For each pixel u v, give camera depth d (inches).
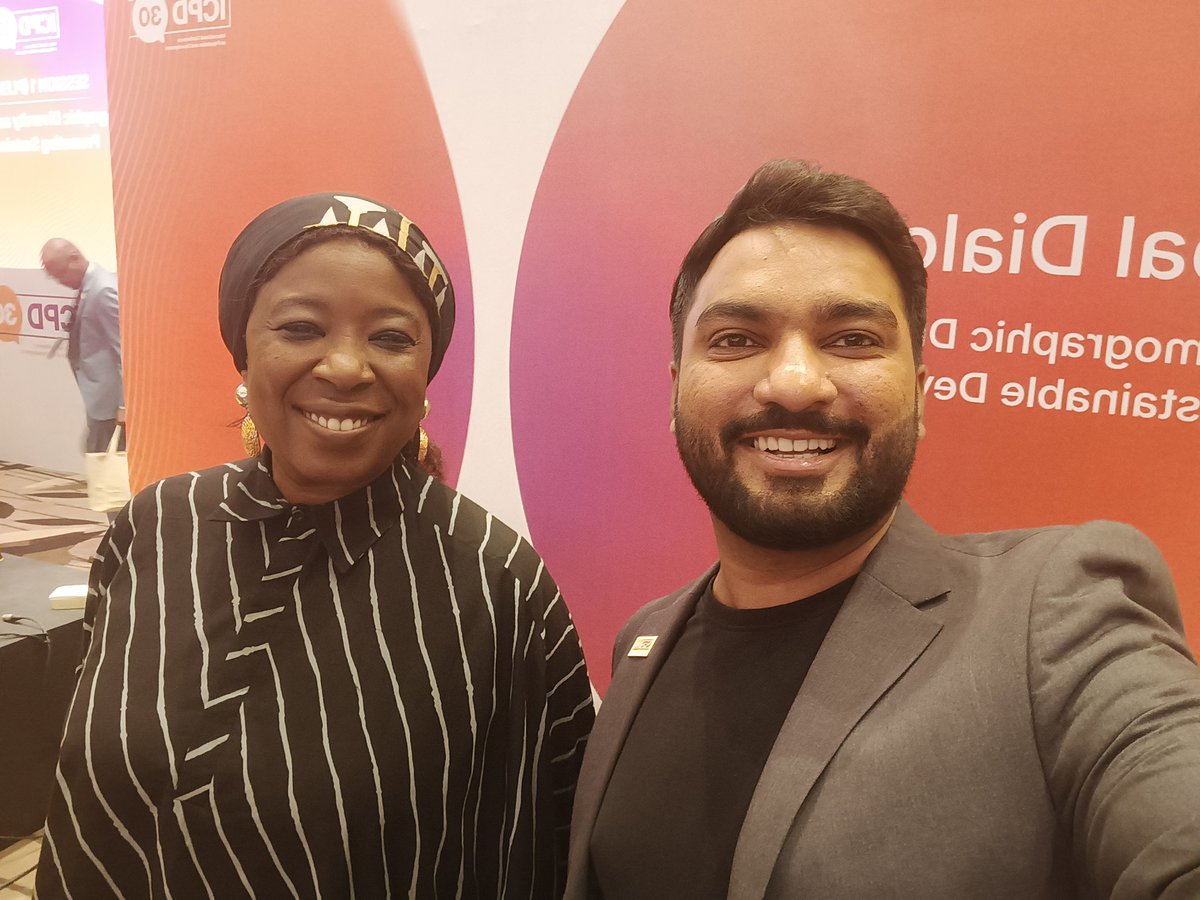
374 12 76.0
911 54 57.3
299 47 80.0
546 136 70.2
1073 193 54.2
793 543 29.5
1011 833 23.2
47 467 189.3
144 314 92.7
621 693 37.1
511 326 74.2
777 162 31.8
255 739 33.1
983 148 56.2
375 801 33.0
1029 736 24.1
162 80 87.6
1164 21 50.7
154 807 33.1
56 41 164.4
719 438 30.1
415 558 37.0
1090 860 21.5
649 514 70.3
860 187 30.3
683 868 30.0
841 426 28.6
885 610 28.8
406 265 35.7
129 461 96.0
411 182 76.9
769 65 61.6
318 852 32.4
